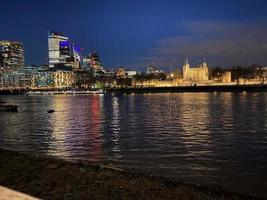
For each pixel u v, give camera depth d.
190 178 20.69
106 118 72.81
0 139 43.16
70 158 28.78
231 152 30.02
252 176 21.08
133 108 103.56
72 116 80.62
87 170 15.91
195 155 28.73
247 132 44.88
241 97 154.88
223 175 21.39
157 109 96.12
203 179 20.41
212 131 46.50
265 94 189.12
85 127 56.09
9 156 18.97
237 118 65.00
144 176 15.48
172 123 58.78
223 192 13.61
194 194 12.62
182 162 25.78
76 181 13.90
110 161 26.92
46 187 12.95
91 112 92.19
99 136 43.88
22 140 41.94
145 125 56.72
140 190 12.87
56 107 118.81
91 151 32.12
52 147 35.44
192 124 56.38
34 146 36.56
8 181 13.78
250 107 93.38
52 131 51.31
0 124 64.38
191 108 96.19
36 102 162.75
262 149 31.55
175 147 33.22
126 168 23.83
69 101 167.12
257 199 12.91
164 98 168.25
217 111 83.38
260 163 25.17
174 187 13.55
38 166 16.58
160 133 45.31
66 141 39.84
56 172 15.41
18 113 93.00
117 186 13.28
